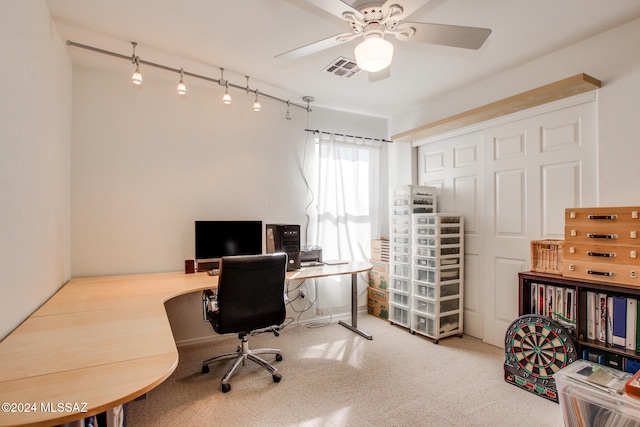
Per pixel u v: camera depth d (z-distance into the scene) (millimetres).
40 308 1672
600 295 1884
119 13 1874
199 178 2920
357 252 3678
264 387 2133
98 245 2547
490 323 2848
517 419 1788
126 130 2641
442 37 1501
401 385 2152
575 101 2275
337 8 1305
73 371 979
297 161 3414
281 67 2598
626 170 2000
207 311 2301
